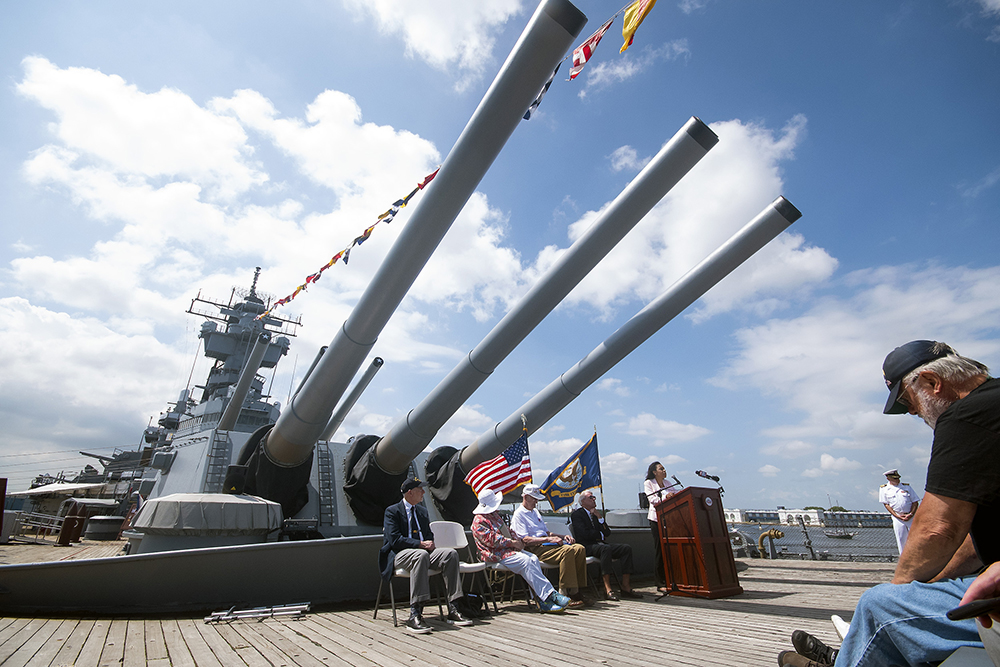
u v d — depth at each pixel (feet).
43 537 63.16
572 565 19.42
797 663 8.39
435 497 34.58
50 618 16.96
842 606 17.78
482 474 22.21
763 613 16.92
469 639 14.17
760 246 22.29
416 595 15.55
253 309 63.57
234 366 60.18
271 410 58.18
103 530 56.13
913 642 5.24
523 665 11.48
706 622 15.79
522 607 19.31
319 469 33.94
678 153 18.69
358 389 39.11
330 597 19.92
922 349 5.94
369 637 14.52
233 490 28.35
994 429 4.72
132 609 17.87
